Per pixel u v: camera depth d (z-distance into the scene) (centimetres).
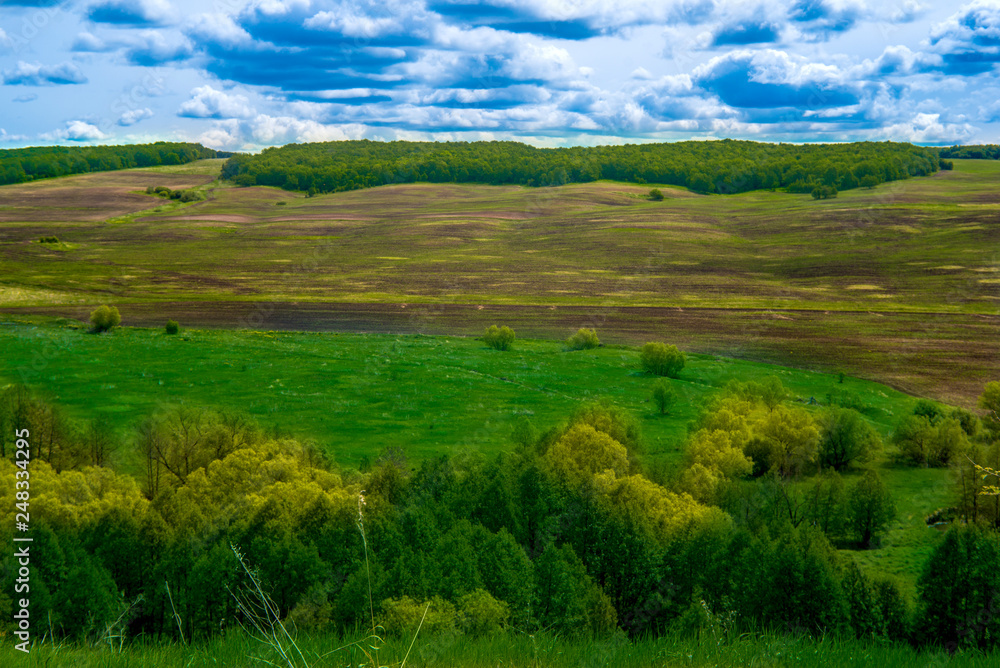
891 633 2139
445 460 3334
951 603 2148
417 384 6241
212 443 3709
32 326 8238
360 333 8438
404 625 1588
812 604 2164
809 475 4441
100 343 7456
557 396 6034
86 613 1939
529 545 2858
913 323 8794
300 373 6531
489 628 1756
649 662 993
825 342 8038
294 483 2762
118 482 2995
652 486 3167
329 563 2138
